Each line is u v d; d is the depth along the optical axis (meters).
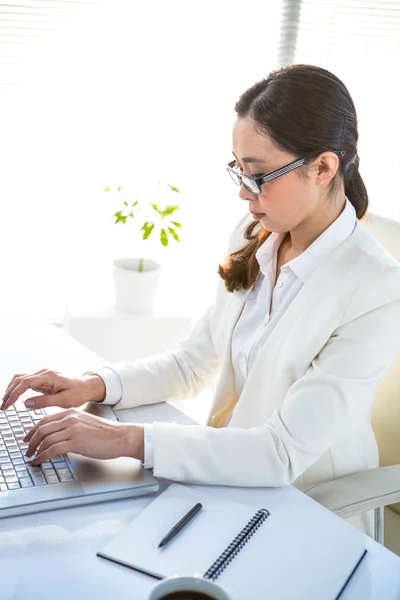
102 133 2.36
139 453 1.10
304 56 2.44
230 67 2.39
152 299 2.27
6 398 1.25
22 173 2.34
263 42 2.40
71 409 1.14
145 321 2.24
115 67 2.30
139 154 2.41
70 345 1.55
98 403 1.33
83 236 2.47
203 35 2.34
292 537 0.98
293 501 1.07
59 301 2.50
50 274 2.49
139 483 1.06
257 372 1.30
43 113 2.29
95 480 1.06
